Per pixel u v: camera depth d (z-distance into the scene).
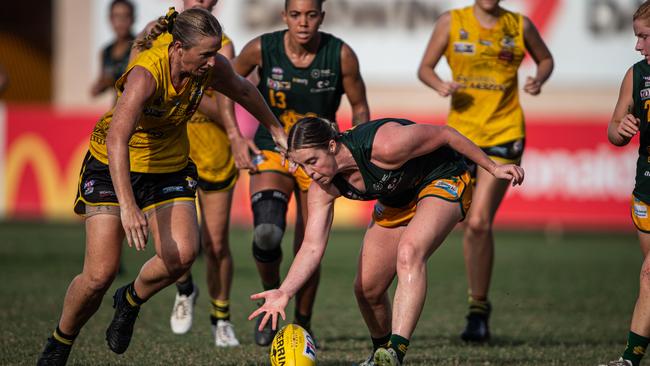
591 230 55.34
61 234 48.78
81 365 19.02
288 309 28.52
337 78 22.23
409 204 17.70
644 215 17.92
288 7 21.25
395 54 58.78
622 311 28.67
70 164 48.84
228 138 22.53
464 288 33.56
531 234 53.44
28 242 44.94
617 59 59.00
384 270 17.77
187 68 15.73
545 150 48.16
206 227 22.41
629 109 18.20
